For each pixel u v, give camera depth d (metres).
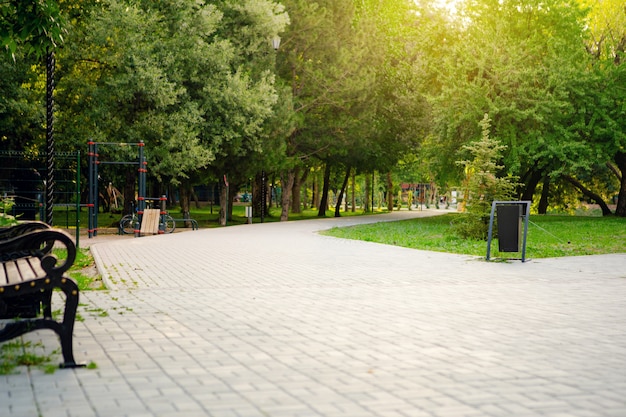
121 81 25.84
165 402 4.26
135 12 26.31
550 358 5.69
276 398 4.38
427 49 38.47
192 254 15.81
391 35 48.06
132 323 7.06
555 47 34.66
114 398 4.33
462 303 8.80
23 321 5.04
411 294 9.60
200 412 4.05
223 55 29.89
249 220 36.09
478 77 33.44
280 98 35.44
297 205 57.59
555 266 13.70
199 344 6.06
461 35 37.09
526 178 44.19
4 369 4.97
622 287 10.55
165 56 27.64
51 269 5.11
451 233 22.97
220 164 32.69
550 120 33.31
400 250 17.34
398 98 45.44
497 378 4.99
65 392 4.46
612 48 41.81
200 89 30.47
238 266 13.23
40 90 24.92
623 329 7.07
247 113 31.22
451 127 33.34
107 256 15.04
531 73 32.97
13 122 24.12
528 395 4.54
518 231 14.54
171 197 66.50
